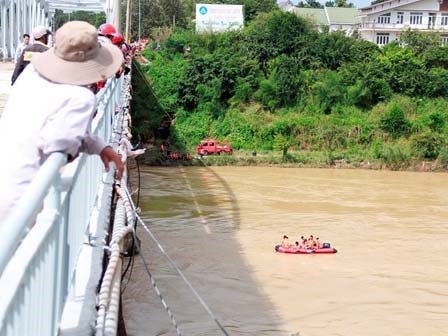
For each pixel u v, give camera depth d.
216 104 49.00
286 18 53.16
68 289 4.39
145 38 75.00
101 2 33.09
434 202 34.09
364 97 50.34
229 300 17.84
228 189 35.56
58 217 3.54
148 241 23.70
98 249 5.80
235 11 58.47
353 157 45.81
